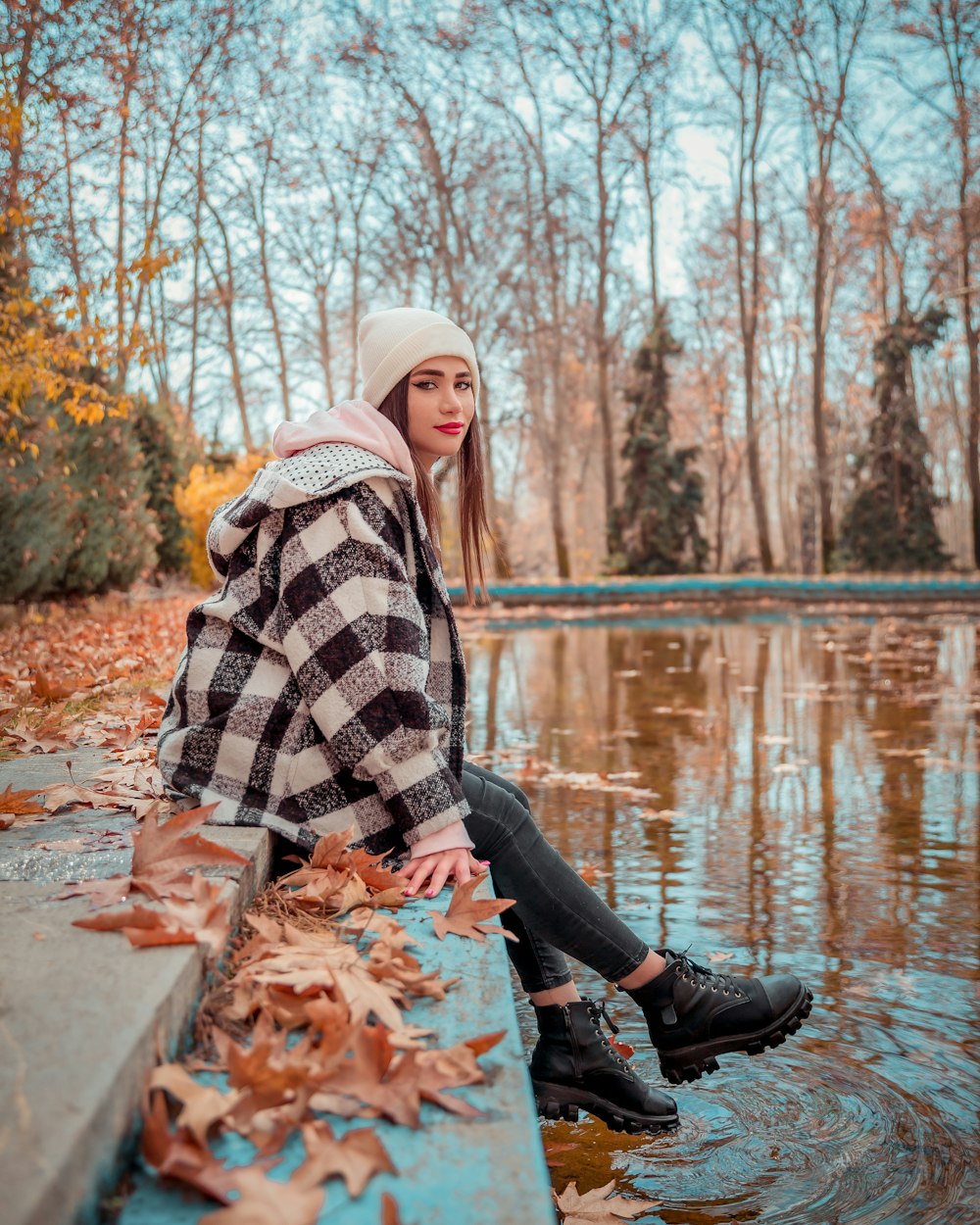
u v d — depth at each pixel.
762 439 45.72
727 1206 1.57
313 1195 0.79
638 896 3.01
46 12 8.90
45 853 1.50
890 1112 1.83
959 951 2.57
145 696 3.59
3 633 7.00
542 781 4.60
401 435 1.81
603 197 24.30
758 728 6.03
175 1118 0.93
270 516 1.64
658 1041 1.81
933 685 8.03
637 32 22.81
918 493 26.77
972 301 25.70
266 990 1.15
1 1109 0.77
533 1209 0.79
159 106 16.05
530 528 51.28
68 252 10.73
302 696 1.61
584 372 33.88
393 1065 1.00
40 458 8.44
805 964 2.49
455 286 23.38
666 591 20.59
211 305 24.81
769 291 30.77
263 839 1.51
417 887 1.51
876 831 3.73
